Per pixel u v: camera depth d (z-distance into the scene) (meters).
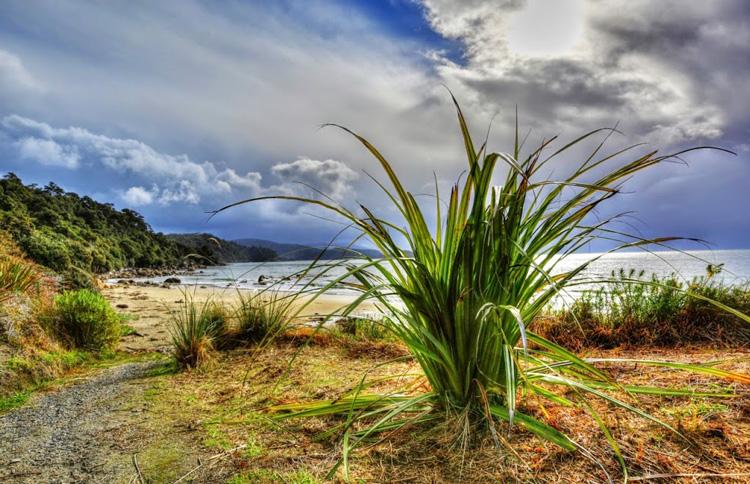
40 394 3.53
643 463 1.59
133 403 2.99
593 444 1.75
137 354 5.62
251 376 3.57
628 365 2.90
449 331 1.99
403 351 4.21
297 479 1.71
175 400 3.00
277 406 2.37
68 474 1.89
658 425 1.89
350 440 2.03
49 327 5.05
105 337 5.53
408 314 2.19
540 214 2.01
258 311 5.21
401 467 1.73
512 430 1.91
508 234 1.92
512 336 2.04
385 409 2.02
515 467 1.64
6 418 2.85
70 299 5.58
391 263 2.19
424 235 2.09
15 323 4.60
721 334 3.97
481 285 1.94
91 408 2.95
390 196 2.07
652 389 1.99
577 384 1.78
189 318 4.68
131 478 1.82
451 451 1.80
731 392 2.19
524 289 2.07
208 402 2.90
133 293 19.75
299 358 4.11
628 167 1.80
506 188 1.96
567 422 1.96
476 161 1.78
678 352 3.62
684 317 4.21
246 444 2.10
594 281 1.80
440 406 2.11
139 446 2.16
